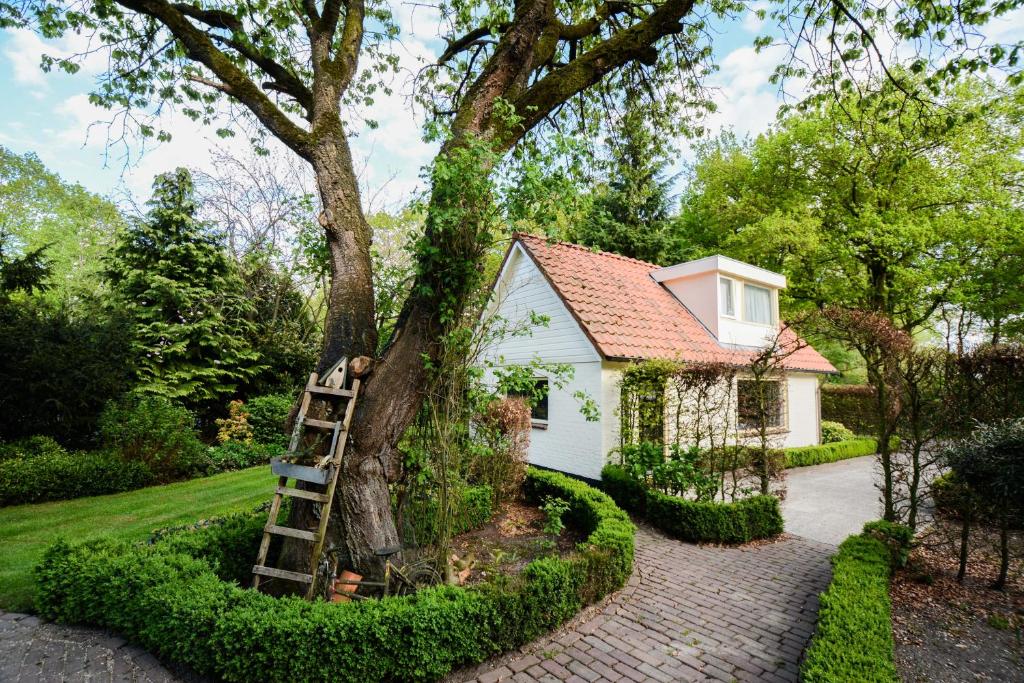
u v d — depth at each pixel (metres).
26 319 9.34
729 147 23.84
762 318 13.89
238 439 12.37
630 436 9.28
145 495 8.47
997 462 4.91
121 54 6.76
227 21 5.75
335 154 5.17
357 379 4.57
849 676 2.87
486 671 3.67
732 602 4.92
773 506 7.08
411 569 4.46
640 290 12.58
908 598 5.02
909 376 6.18
